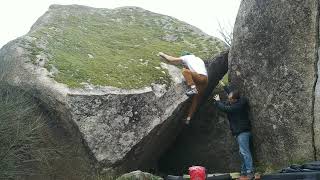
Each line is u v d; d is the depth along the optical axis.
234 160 8.79
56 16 9.61
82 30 9.36
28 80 7.35
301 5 6.98
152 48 9.13
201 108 9.32
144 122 7.46
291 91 7.11
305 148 6.98
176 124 8.52
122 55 8.64
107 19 10.33
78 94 7.08
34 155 7.17
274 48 7.32
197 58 8.20
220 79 9.62
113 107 7.25
